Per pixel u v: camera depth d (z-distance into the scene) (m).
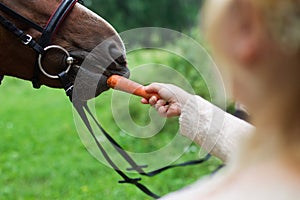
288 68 0.97
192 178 7.35
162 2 24.20
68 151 9.75
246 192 0.99
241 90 1.02
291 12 0.95
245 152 1.02
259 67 0.99
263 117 1.00
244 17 1.00
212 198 1.01
